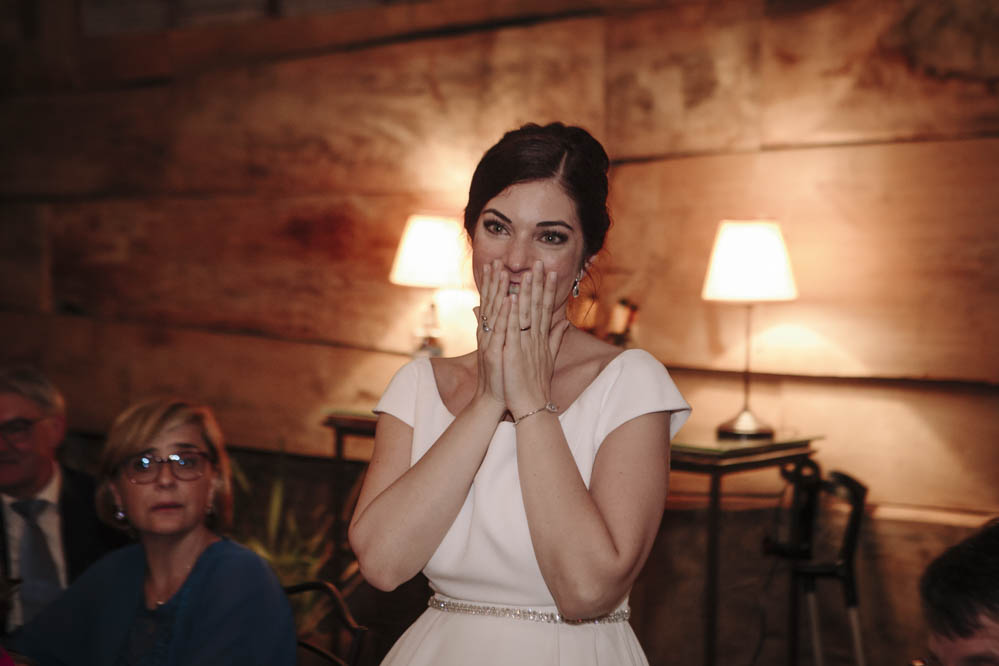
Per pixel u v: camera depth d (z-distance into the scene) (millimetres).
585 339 1401
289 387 4309
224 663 1779
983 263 3105
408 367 1447
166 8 4566
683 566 3531
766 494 3441
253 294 4383
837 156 3326
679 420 1331
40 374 2422
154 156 4562
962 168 3129
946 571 1011
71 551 2371
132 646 1862
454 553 1312
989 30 3078
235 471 4227
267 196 4352
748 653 3443
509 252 1275
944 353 3176
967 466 3154
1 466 2314
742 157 3479
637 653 1340
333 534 3832
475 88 3955
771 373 3455
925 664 1066
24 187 4812
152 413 1923
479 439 1248
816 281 3371
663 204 3621
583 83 3766
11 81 4832
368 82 4148
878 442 3287
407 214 4082
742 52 3473
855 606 3018
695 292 3564
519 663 1256
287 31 4309
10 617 2293
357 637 1840
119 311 4633
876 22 3252
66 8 4703
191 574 1877
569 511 1179
